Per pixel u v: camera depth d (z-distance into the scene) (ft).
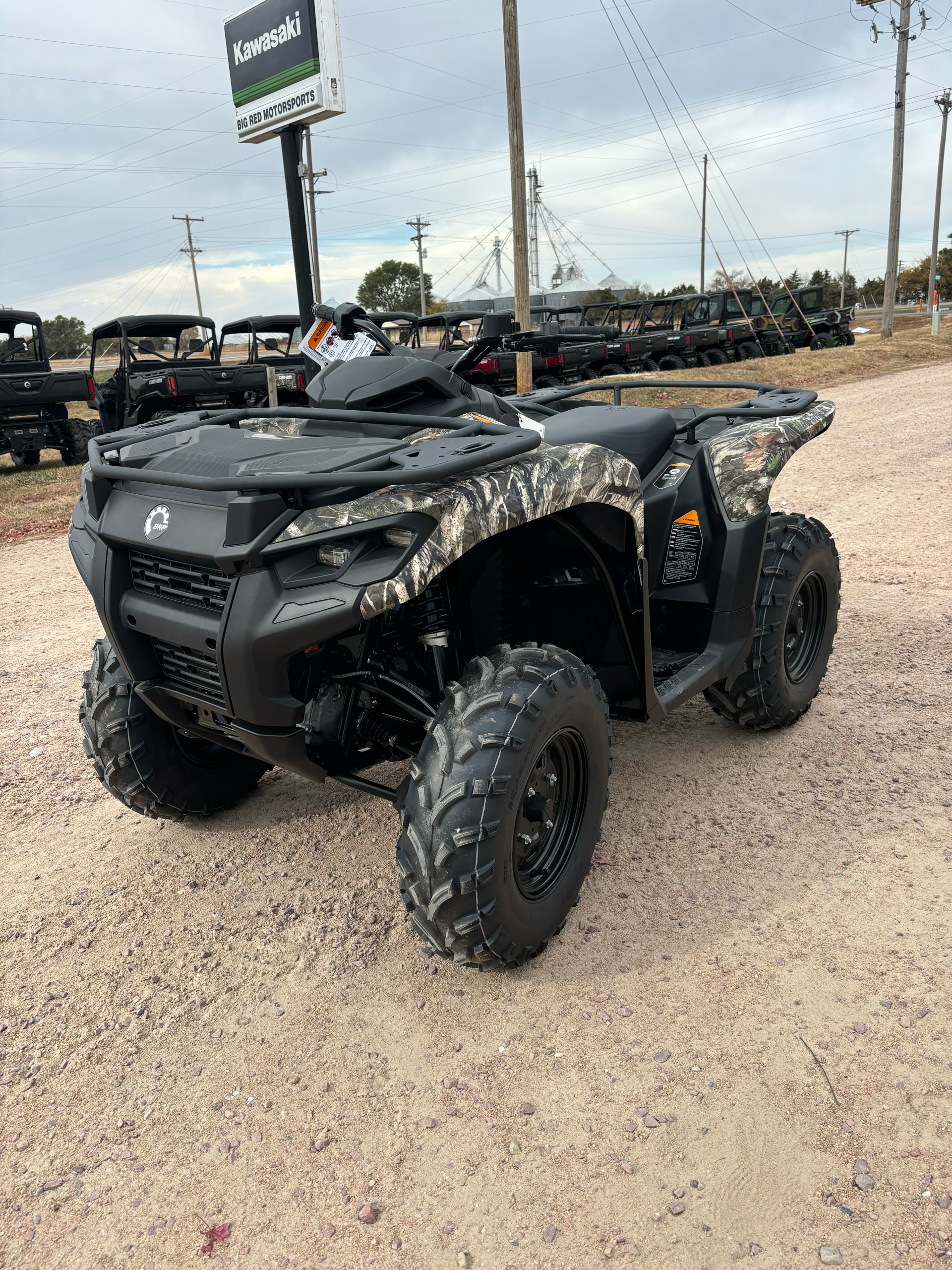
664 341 70.69
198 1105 6.38
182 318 48.37
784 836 9.24
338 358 8.89
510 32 42.04
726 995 7.11
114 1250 5.38
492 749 6.59
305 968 7.72
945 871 8.46
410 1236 5.37
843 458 29.48
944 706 11.80
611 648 9.11
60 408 45.34
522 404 11.26
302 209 27.99
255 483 5.91
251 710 6.53
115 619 7.39
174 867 9.30
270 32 26.53
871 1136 5.80
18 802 10.76
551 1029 6.89
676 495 10.49
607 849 9.20
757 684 10.71
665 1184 5.59
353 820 10.09
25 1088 6.58
